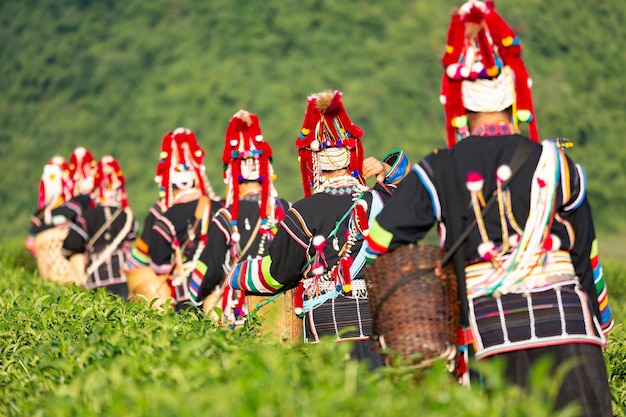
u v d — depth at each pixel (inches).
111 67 3580.2
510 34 298.7
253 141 467.2
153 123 3346.5
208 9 3740.2
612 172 3105.3
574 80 3408.0
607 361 394.6
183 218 534.0
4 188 3225.9
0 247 1040.2
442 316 283.4
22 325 407.5
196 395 226.7
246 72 3449.8
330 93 372.8
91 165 772.0
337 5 3673.7
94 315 409.1
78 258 715.4
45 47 3688.5
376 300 289.3
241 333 348.5
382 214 292.2
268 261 370.6
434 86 3412.9
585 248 293.3
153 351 304.7
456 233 287.6
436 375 238.8
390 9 3693.4
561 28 3545.8
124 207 714.2
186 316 417.1
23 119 3479.3
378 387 241.6
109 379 279.3
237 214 468.4
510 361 282.5
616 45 3531.0
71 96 3535.9
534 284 284.4
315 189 376.2
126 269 573.6
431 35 3582.7
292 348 295.9
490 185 288.2
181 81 3464.6
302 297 366.9
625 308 653.9
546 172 288.5
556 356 279.3
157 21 3754.9
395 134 3235.7
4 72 3641.7
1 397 341.1
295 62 3481.8
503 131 298.4
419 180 293.9
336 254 361.7
